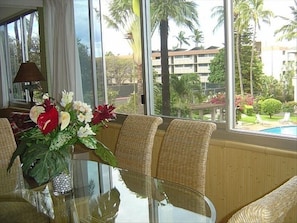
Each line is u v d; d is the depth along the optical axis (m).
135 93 3.57
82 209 1.76
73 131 1.66
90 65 4.09
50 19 4.55
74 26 4.11
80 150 3.44
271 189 2.29
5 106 6.04
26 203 1.84
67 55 4.15
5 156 2.53
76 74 4.16
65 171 1.69
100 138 3.88
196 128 2.07
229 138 2.59
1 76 6.01
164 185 2.03
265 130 2.42
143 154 2.33
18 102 5.75
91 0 3.95
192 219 1.60
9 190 2.03
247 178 2.43
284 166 2.21
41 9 4.75
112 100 3.90
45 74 4.86
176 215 1.66
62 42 4.21
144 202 1.82
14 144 2.58
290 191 0.86
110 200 1.85
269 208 0.76
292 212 1.82
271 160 2.28
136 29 3.45
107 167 2.44
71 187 1.91
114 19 3.72
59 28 4.23
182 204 1.77
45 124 1.56
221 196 2.62
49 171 1.61
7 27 5.94
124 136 2.48
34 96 5.10
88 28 4.04
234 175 2.51
